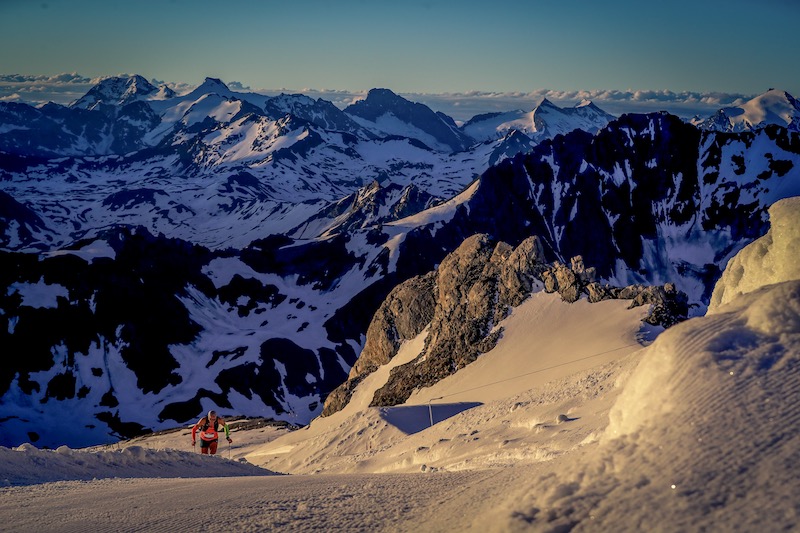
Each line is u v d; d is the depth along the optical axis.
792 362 4.70
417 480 10.59
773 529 3.46
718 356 4.98
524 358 80.88
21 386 199.62
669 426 4.63
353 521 6.96
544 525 4.16
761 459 4.02
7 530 8.64
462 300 106.38
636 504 4.02
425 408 58.28
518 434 25.94
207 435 27.80
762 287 5.71
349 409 105.06
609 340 72.31
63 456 19.31
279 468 59.62
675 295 79.31
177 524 8.04
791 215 7.74
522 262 100.12
